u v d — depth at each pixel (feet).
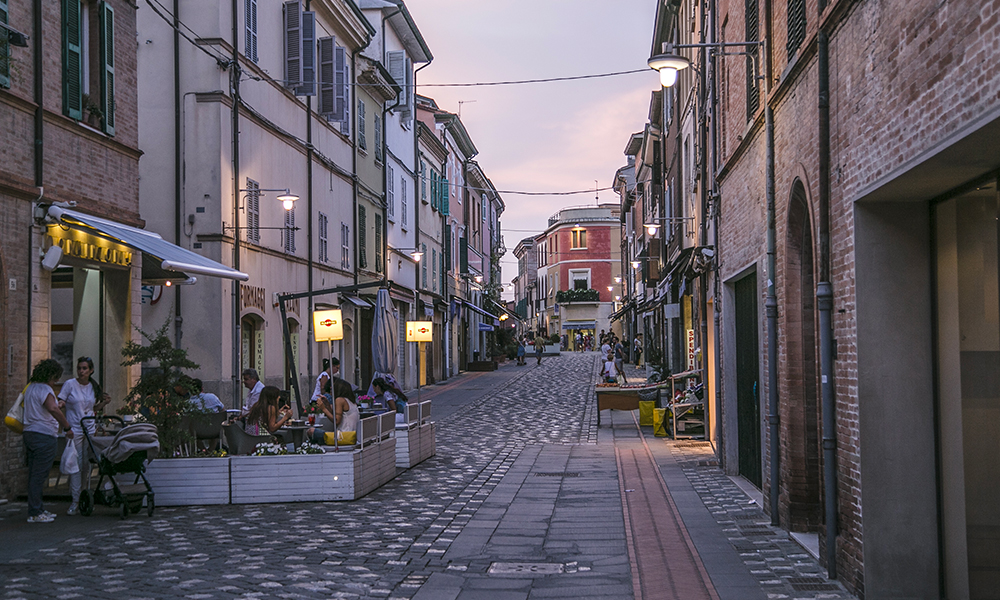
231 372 58.03
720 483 42.39
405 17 110.11
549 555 28.45
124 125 44.98
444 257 143.02
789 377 30.86
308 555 27.91
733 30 43.50
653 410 67.10
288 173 71.10
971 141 16.40
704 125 63.52
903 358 22.30
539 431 68.90
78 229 40.14
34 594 23.03
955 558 21.22
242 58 61.36
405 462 48.39
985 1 15.16
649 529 32.09
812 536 29.68
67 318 50.75
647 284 119.14
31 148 37.45
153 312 56.95
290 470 37.99
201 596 22.99
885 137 20.31
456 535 31.40
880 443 22.35
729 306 45.91
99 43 42.65
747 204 38.78
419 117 134.82
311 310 76.48
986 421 19.57
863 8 21.85
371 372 98.48
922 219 22.39
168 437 37.58
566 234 276.82
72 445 34.45
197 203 57.47
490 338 196.03
